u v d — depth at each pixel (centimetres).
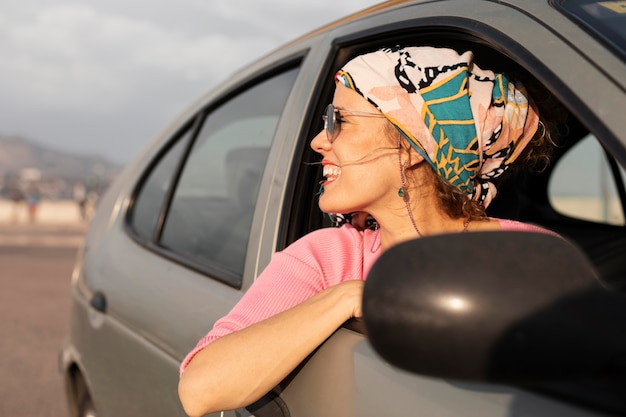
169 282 204
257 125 208
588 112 100
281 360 127
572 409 85
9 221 3694
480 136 134
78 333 268
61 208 3828
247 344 130
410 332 77
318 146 148
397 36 157
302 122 173
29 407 484
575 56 108
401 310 78
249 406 146
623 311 74
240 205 198
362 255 151
